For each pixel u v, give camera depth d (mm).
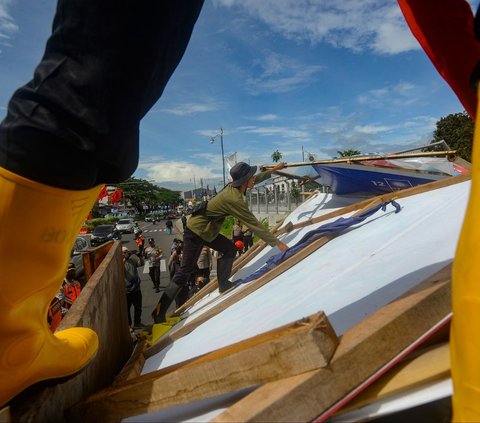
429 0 1562
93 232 34312
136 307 9055
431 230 2051
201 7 1144
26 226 993
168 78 1196
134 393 1227
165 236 41969
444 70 1671
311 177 6000
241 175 4168
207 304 4035
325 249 3045
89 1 945
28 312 1105
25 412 1082
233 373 1055
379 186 5316
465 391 739
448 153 4047
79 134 975
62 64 966
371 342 947
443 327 1054
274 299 2375
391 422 1090
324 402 921
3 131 969
